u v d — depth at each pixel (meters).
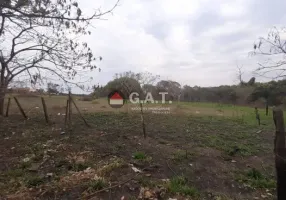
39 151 5.70
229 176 5.24
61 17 5.98
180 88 26.86
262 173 5.55
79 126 8.62
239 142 7.93
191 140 7.70
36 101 12.45
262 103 20.61
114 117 11.36
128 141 6.91
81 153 5.64
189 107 18.80
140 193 4.06
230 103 24.97
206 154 6.38
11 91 8.12
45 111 9.15
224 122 11.99
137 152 5.90
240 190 4.75
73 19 5.93
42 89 8.65
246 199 4.43
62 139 6.72
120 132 7.95
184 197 4.17
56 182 4.21
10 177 4.39
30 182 4.17
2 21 7.29
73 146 6.11
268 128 10.79
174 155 6.02
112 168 4.83
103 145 6.35
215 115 14.72
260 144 7.87
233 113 15.21
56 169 4.81
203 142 7.55
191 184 4.72
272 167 5.95
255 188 4.82
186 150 6.36
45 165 4.98
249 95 22.61
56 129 7.98
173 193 4.23
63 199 3.78
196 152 6.42
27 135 7.17
